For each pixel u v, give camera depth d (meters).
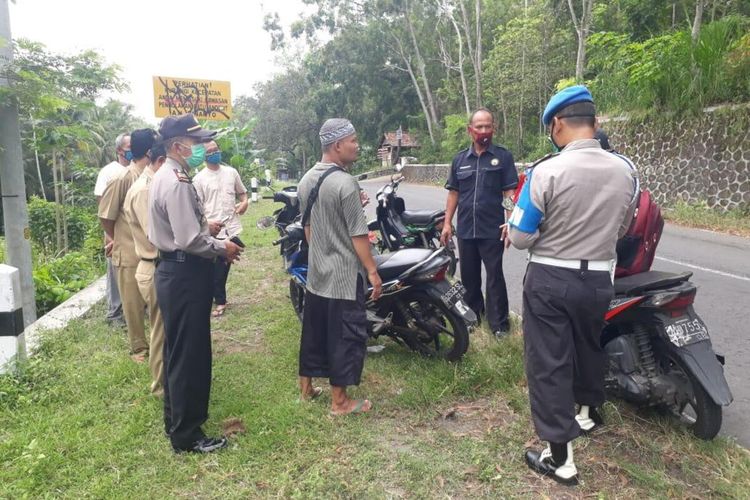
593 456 3.02
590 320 2.78
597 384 2.98
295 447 3.17
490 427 3.35
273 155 55.19
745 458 2.95
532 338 2.81
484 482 2.84
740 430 3.35
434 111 36.84
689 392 3.14
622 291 3.23
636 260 3.37
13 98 5.77
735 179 11.54
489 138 4.66
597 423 3.33
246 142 21.58
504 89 25.92
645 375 3.20
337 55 37.59
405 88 39.88
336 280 3.46
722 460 2.93
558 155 2.74
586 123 2.74
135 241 3.83
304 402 3.72
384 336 4.91
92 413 3.59
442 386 3.85
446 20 34.91
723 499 2.64
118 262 4.41
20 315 4.09
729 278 6.79
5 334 3.99
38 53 6.40
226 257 3.18
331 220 3.47
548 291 2.72
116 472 2.95
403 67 39.34
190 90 18.77
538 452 2.99
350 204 3.41
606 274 2.73
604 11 20.75
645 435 3.20
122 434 3.31
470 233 4.77
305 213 3.64
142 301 4.52
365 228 3.46
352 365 3.51
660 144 13.30
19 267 6.04
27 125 8.66
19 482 2.81
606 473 2.88
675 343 3.06
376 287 3.57
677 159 12.84
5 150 5.89
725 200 11.72
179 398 3.07
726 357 4.40
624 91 14.46
